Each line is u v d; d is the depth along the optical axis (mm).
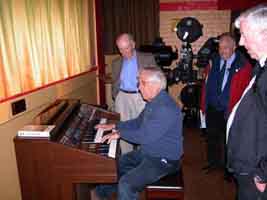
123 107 3088
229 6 4457
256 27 1271
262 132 1300
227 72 2635
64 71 2834
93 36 3756
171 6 4598
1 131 1885
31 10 2221
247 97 1360
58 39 2697
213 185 2787
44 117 2062
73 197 1812
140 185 1933
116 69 3123
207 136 3035
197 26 4141
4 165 1928
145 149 2078
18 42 2062
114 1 4113
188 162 3287
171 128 2008
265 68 1274
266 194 1359
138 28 4324
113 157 1779
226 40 2504
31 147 1755
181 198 1923
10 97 1948
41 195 1821
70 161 1763
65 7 2834
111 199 2516
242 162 1394
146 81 2008
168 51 4027
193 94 4211
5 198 1953
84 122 2297
